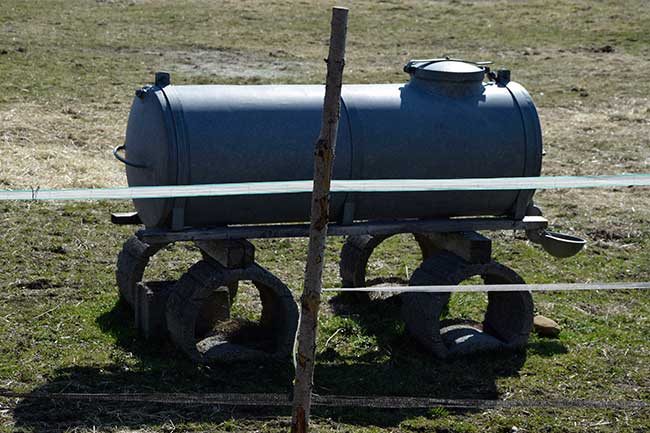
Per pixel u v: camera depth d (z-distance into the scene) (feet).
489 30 144.46
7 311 51.08
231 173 44.34
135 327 49.49
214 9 150.00
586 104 108.47
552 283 59.11
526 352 48.73
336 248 64.18
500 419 41.78
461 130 47.06
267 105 45.47
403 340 49.52
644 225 71.61
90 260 59.77
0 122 87.97
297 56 125.70
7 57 115.44
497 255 64.08
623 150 91.50
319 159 27.68
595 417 42.45
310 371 29.43
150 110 45.01
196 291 44.91
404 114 46.75
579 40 139.85
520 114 48.19
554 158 88.22
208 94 45.24
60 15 142.31
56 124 89.30
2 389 42.42
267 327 49.19
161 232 44.75
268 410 41.50
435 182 45.57
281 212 46.06
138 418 40.42
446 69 47.55
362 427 40.60
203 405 41.73
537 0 163.12
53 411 40.70
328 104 27.27
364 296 55.31
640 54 132.67
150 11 147.64
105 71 112.98
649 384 45.91
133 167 46.39
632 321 53.67
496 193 48.44
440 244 50.29
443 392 44.16
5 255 59.36
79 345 47.55
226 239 45.60
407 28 144.46
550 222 71.51
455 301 55.52
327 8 153.79
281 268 60.23
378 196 47.03
